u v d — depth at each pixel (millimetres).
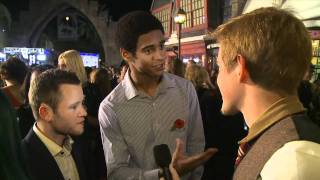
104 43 36094
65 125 1938
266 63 1096
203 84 4836
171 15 19703
